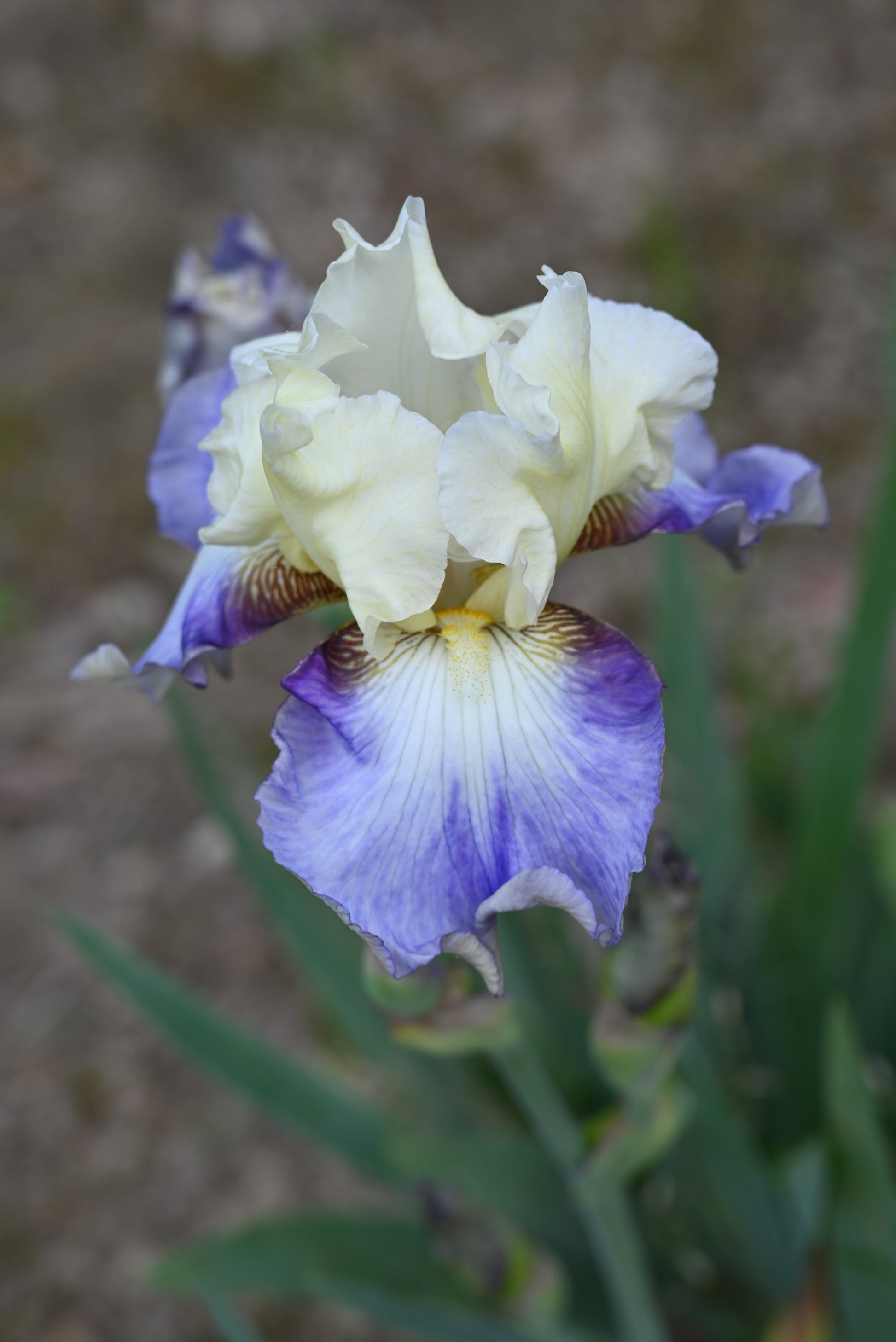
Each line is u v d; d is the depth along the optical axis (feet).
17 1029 2.39
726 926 1.63
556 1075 1.54
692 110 3.95
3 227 3.90
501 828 0.99
